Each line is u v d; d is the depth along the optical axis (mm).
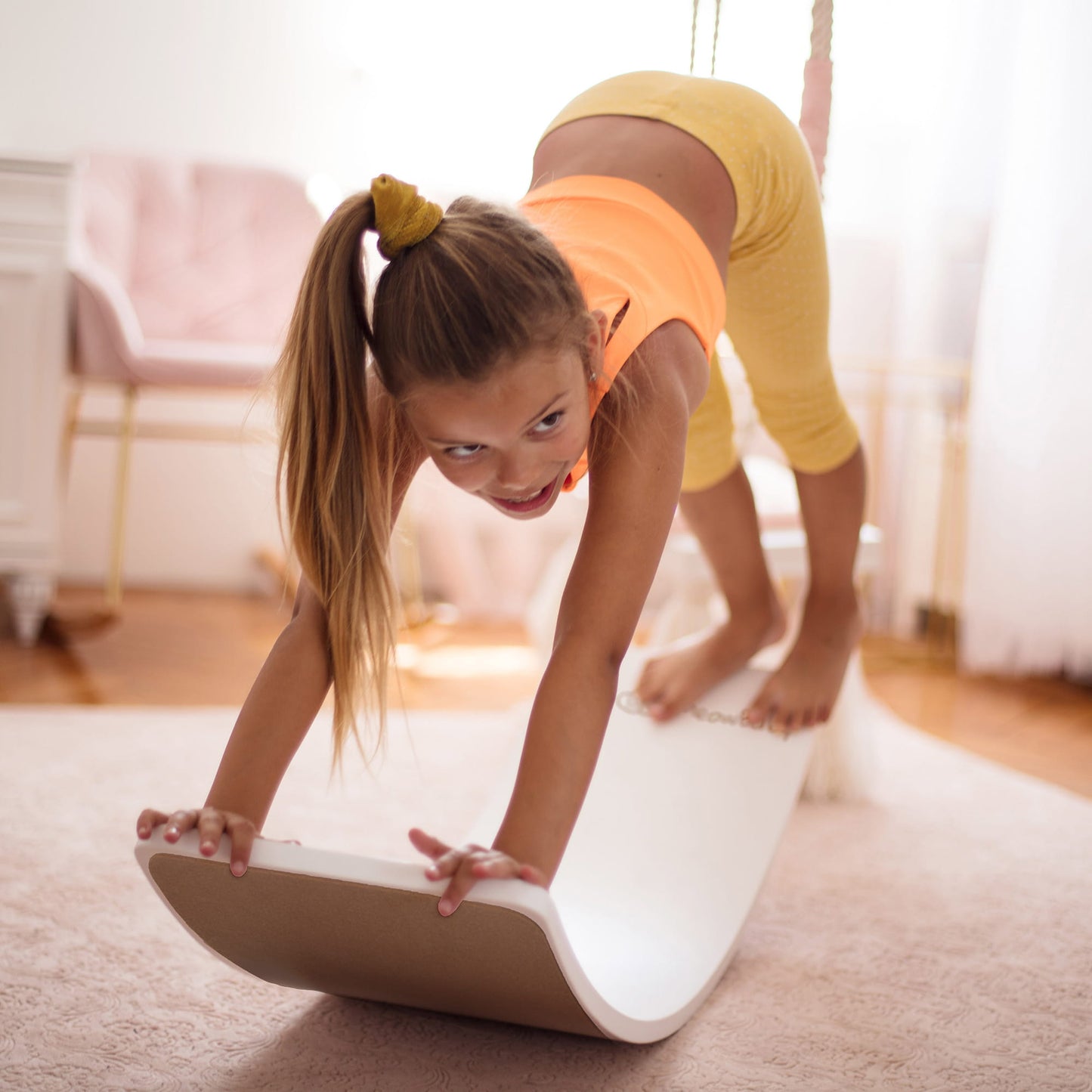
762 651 1470
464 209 824
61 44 2594
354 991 913
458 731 1811
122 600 2629
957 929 1157
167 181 2467
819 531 1340
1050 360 2303
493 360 752
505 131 2719
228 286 2490
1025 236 2301
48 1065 843
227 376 2113
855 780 1551
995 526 2344
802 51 2594
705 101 1122
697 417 1239
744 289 1189
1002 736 1964
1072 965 1082
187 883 792
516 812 767
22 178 2025
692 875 1094
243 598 2738
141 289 2457
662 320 915
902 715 2076
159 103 2648
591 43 2670
